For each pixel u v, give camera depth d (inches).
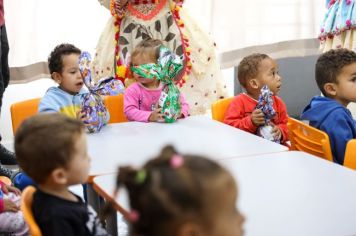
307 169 61.8
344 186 56.0
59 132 51.1
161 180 33.1
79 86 92.7
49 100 90.2
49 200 51.0
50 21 138.3
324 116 83.8
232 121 94.3
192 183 32.6
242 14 148.3
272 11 150.7
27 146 51.1
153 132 81.4
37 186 54.2
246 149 71.1
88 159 54.1
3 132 142.2
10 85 140.9
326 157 76.9
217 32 148.1
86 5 139.6
